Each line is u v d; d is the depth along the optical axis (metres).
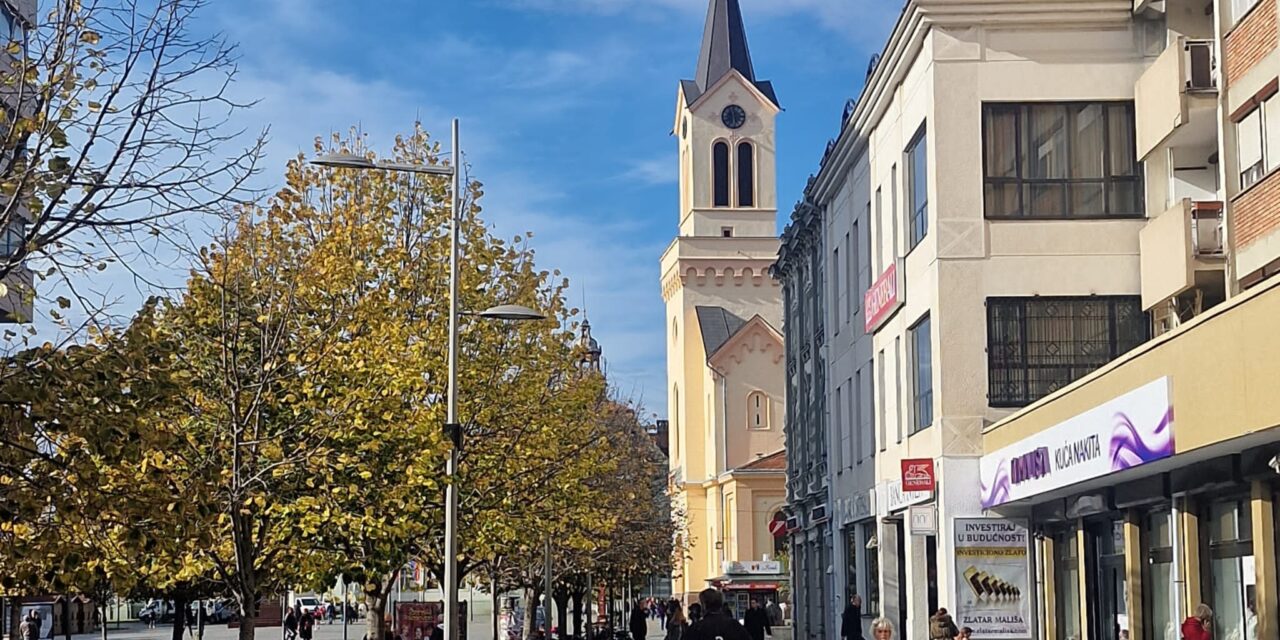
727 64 106.25
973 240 32.72
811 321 53.22
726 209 105.25
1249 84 26.69
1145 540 26.48
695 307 104.94
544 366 38.38
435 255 36.97
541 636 44.03
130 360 15.73
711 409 102.00
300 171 35.62
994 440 31.22
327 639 81.56
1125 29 32.88
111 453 14.99
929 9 32.94
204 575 28.53
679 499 105.50
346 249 33.84
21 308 17.45
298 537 27.67
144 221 16.31
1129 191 32.62
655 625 102.56
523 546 43.50
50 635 57.00
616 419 66.38
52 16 16.28
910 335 35.97
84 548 15.98
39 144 15.87
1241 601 22.73
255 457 26.27
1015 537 31.95
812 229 52.12
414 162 37.28
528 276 38.59
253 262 29.03
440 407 32.56
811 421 53.91
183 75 16.58
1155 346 21.92
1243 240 26.75
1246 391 18.50
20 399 14.69
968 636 24.47
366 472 26.83
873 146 40.88
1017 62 32.94
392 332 30.42
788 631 74.75
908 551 35.50
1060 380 32.38
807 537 55.81
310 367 27.50
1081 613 29.47
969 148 32.84
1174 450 21.06
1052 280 32.56
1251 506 21.69
